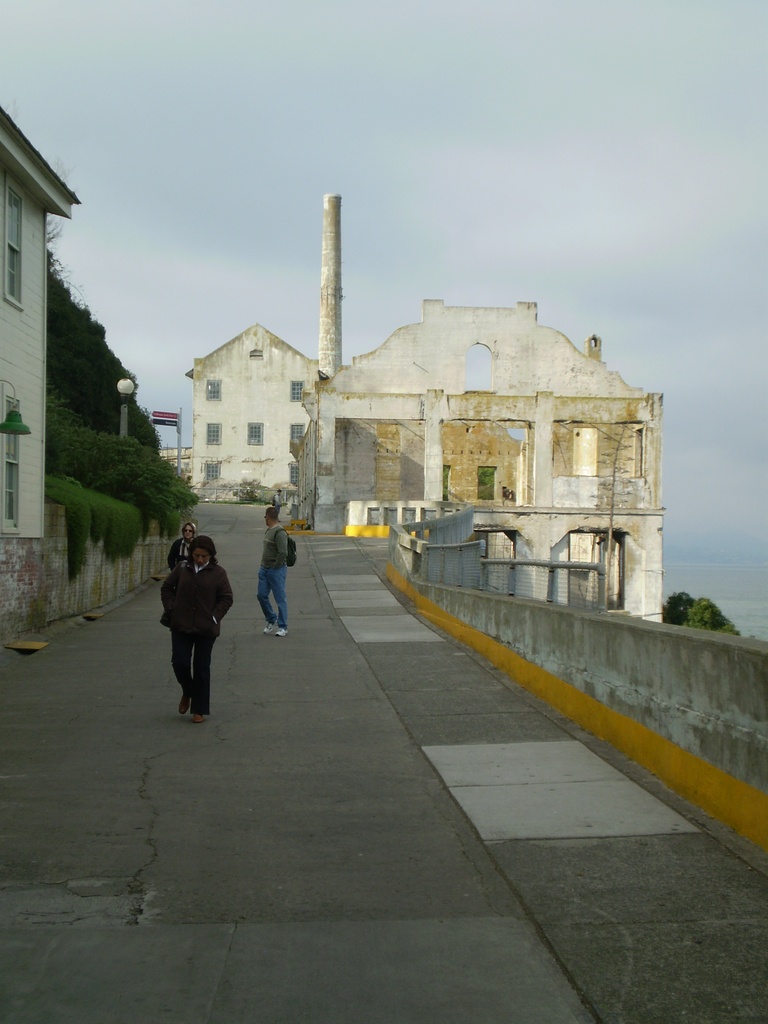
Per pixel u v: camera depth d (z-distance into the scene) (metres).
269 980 4.35
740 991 4.23
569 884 5.42
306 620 17.89
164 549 28.53
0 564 14.28
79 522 17.89
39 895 5.32
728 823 6.30
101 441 24.58
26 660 13.73
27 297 15.73
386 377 48.66
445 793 7.23
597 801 6.92
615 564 47.94
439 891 5.37
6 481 14.77
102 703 10.73
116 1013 4.07
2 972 4.41
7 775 7.80
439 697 10.82
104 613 19.41
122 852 6.02
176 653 9.72
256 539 37.44
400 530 24.12
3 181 14.74
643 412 46.97
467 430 54.47
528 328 49.50
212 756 8.40
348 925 4.92
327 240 67.69
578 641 9.54
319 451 45.72
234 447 79.81
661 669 7.51
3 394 14.57
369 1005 4.14
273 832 6.39
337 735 9.13
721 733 6.46
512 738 8.88
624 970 4.42
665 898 5.21
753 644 6.28
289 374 80.12
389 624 17.20
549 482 46.22
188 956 4.58
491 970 4.44
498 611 13.01
